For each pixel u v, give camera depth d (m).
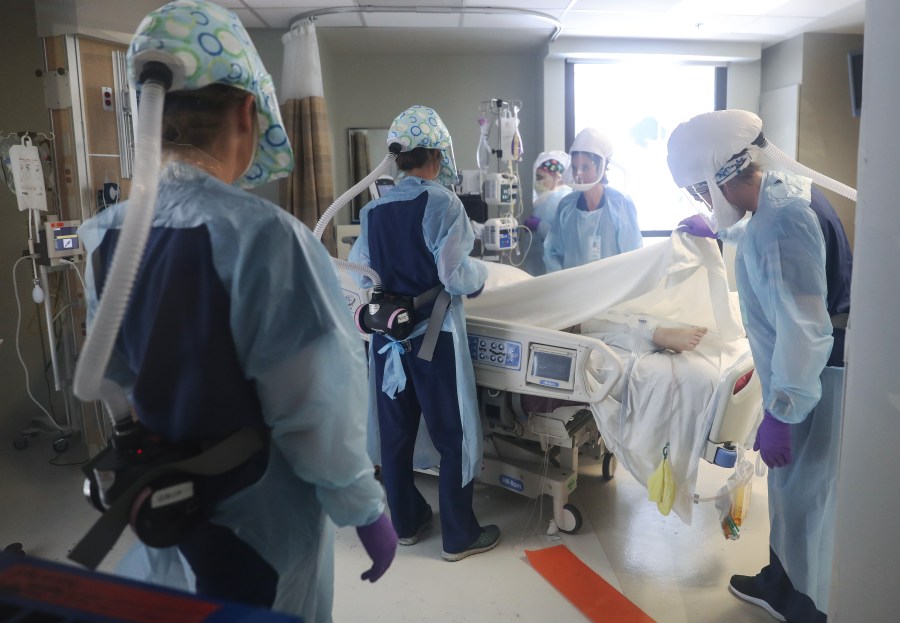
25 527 2.37
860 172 0.94
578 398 2.00
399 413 2.15
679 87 4.99
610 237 3.19
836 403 1.54
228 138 0.88
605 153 3.09
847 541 1.00
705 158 1.54
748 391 1.87
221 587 0.83
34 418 3.29
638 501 2.51
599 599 1.91
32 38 3.28
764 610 1.84
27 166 2.56
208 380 0.77
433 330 1.99
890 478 0.94
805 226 1.42
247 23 4.16
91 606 0.56
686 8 3.98
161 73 0.78
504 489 2.62
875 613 0.97
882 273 0.93
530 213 5.26
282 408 0.82
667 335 2.07
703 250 2.06
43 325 3.35
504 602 1.91
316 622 1.01
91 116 2.81
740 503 2.00
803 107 4.70
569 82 4.87
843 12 4.10
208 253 0.78
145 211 0.70
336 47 4.80
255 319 0.79
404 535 2.22
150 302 0.78
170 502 0.74
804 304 1.42
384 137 5.11
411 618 1.84
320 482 0.85
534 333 2.05
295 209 4.20
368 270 1.96
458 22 4.16
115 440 0.79
